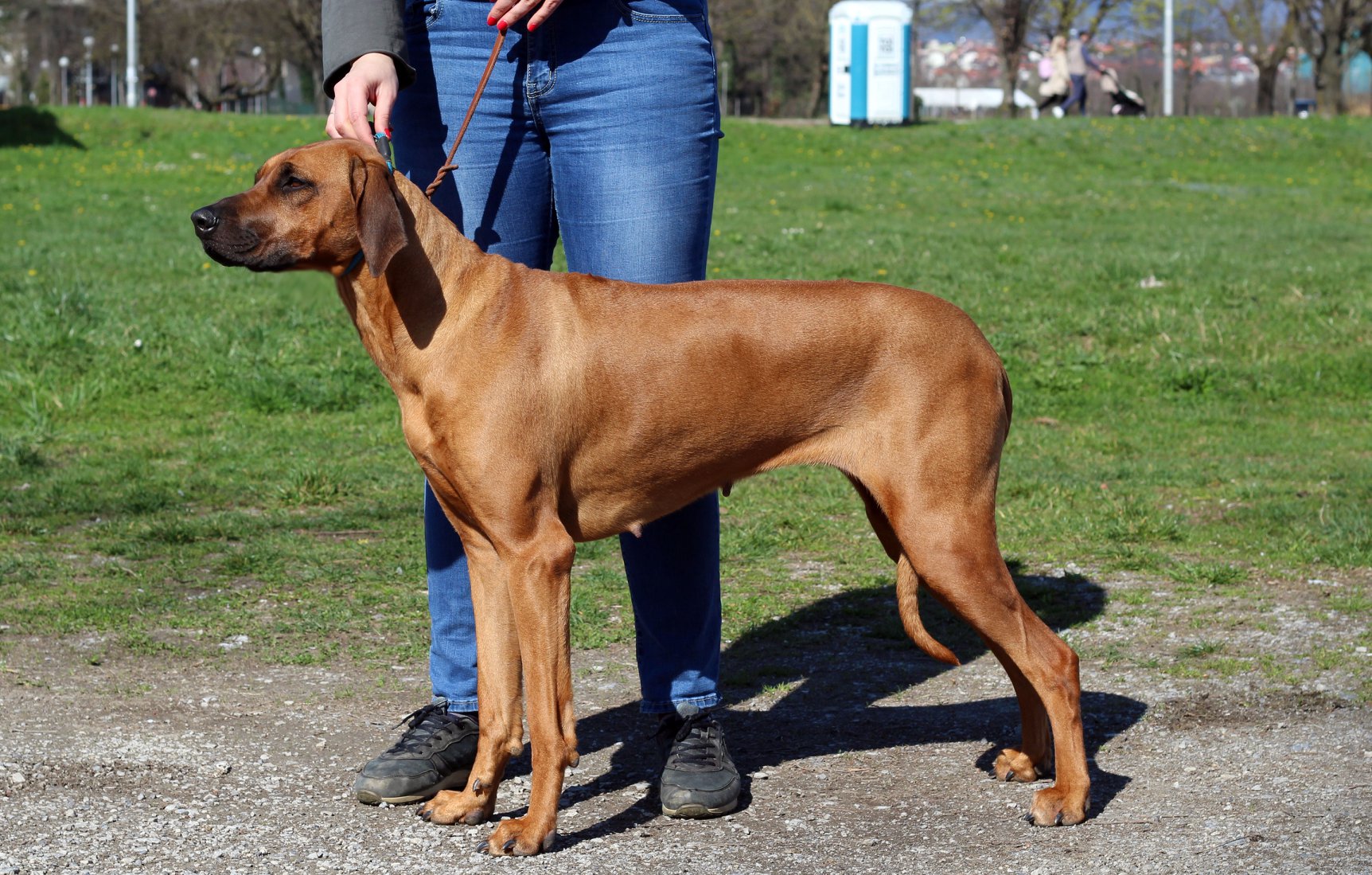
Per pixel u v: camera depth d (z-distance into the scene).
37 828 2.95
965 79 79.25
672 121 3.33
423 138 3.41
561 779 2.92
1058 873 2.74
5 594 4.93
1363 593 4.92
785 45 55.12
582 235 3.41
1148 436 7.79
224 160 21.81
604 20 3.29
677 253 3.40
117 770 3.33
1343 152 23.30
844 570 5.47
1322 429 7.96
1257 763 3.35
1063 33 42.94
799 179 20.89
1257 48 44.91
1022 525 5.98
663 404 3.01
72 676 4.11
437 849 2.93
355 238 2.90
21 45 59.03
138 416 8.04
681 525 3.27
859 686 4.14
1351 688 3.91
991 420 3.05
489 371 2.88
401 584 5.16
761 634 4.70
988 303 10.93
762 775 3.41
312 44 47.38
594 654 4.46
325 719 3.79
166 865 2.79
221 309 10.26
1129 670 4.18
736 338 3.03
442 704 3.36
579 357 2.96
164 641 4.47
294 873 2.77
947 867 2.79
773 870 2.79
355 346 9.38
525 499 2.89
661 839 2.98
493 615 3.06
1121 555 5.50
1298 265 12.41
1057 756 3.05
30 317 9.35
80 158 21.25
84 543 5.62
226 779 3.31
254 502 6.39
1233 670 4.12
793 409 3.06
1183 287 11.38
